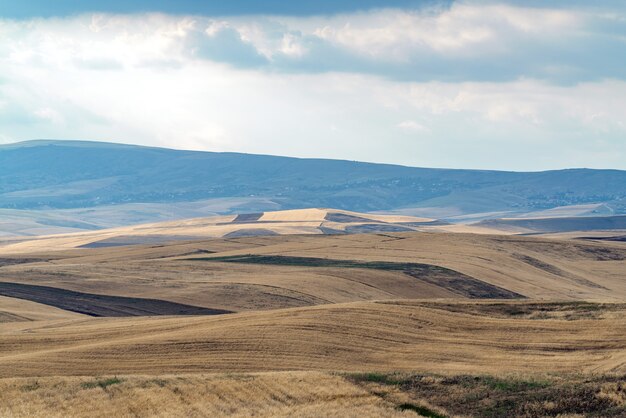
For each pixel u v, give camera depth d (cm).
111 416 6431
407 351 9150
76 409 6594
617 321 9919
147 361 8956
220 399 6850
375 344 9431
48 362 9056
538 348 9062
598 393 6662
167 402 6756
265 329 10075
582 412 6384
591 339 9244
